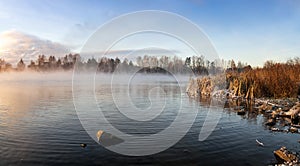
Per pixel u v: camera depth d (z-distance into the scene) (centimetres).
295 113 2105
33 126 1681
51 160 1125
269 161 1162
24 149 1248
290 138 1523
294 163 1117
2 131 1556
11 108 2378
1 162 1095
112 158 1160
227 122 1948
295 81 3725
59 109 2312
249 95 3597
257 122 1961
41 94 3522
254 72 4478
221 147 1338
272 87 3703
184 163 1127
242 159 1183
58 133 1523
